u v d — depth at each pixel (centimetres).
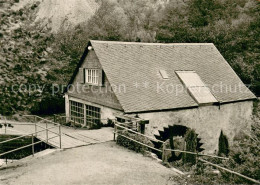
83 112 2009
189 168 1123
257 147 1012
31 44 3569
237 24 3512
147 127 1576
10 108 2459
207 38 3381
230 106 1916
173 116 1669
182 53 2062
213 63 2120
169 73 1859
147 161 1020
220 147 1864
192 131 1504
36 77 2950
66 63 3381
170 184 829
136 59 1841
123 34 4356
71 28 4472
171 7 4194
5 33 3597
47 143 1245
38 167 952
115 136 1355
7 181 841
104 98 1728
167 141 1547
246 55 3133
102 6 5072
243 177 788
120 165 970
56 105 2617
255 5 3781
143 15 4591
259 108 1989
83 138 1328
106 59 1738
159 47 2012
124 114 1507
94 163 984
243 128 2023
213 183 841
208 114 1820
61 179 851
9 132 1694
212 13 3838
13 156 1535
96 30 4394
